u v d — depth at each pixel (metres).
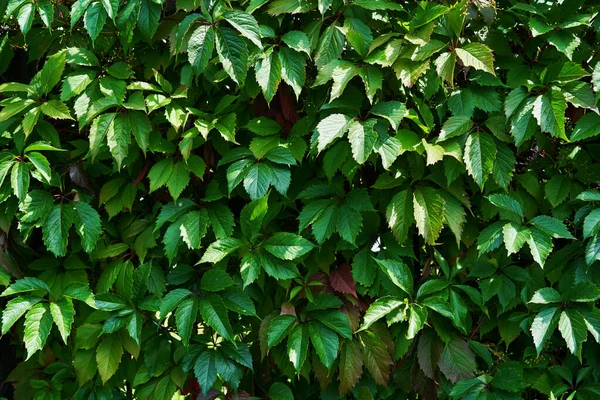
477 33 2.05
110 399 2.11
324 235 1.93
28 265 2.14
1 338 2.40
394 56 1.87
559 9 1.97
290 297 2.00
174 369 2.06
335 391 2.15
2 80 2.41
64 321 1.86
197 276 2.11
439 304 1.95
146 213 2.19
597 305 2.10
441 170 2.01
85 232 1.97
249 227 1.92
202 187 2.13
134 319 1.93
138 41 2.11
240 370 2.02
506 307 2.07
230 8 1.92
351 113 1.95
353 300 2.05
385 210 2.07
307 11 1.89
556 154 2.14
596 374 2.10
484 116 2.06
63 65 1.94
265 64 1.88
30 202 1.97
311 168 2.10
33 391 2.27
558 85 1.95
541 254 1.86
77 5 1.82
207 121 1.97
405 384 2.15
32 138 2.03
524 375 2.11
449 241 2.15
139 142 1.88
